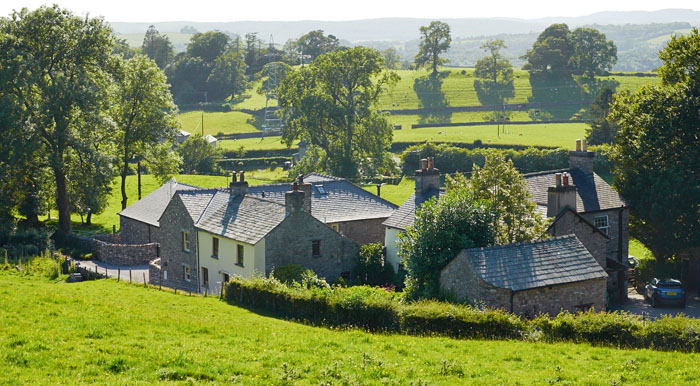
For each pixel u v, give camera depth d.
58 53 77.25
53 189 83.25
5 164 72.50
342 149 123.50
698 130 57.09
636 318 32.53
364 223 64.19
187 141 149.00
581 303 39.88
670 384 23.56
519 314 37.97
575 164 58.59
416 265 42.09
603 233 50.75
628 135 60.09
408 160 134.12
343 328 34.50
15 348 25.33
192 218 57.66
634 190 58.00
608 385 23.39
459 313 33.09
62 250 76.25
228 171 153.00
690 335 29.92
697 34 61.47
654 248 58.47
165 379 22.80
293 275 47.78
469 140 161.00
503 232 44.59
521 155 125.81
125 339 27.92
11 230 70.56
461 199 43.16
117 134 89.62
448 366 24.91
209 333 30.55
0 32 74.75
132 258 71.06
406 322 33.69
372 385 22.56
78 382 21.95
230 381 22.84
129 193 114.94
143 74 90.38
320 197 65.31
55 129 75.75
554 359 27.23
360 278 54.25
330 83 129.75
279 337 29.91
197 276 57.41
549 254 40.41
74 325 29.44
